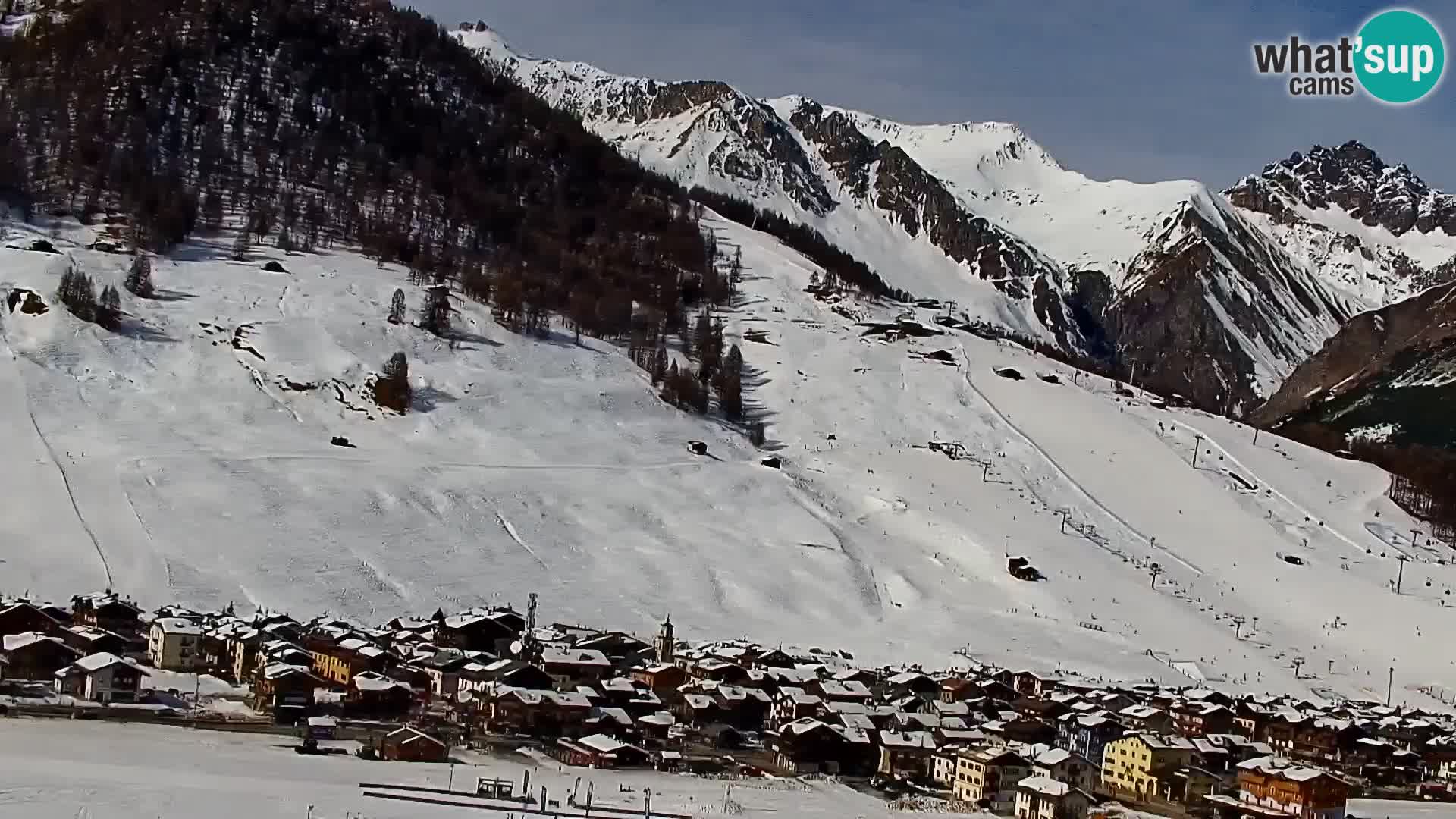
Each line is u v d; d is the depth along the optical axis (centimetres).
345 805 10594
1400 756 18162
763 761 14400
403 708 14862
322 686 14925
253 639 15925
